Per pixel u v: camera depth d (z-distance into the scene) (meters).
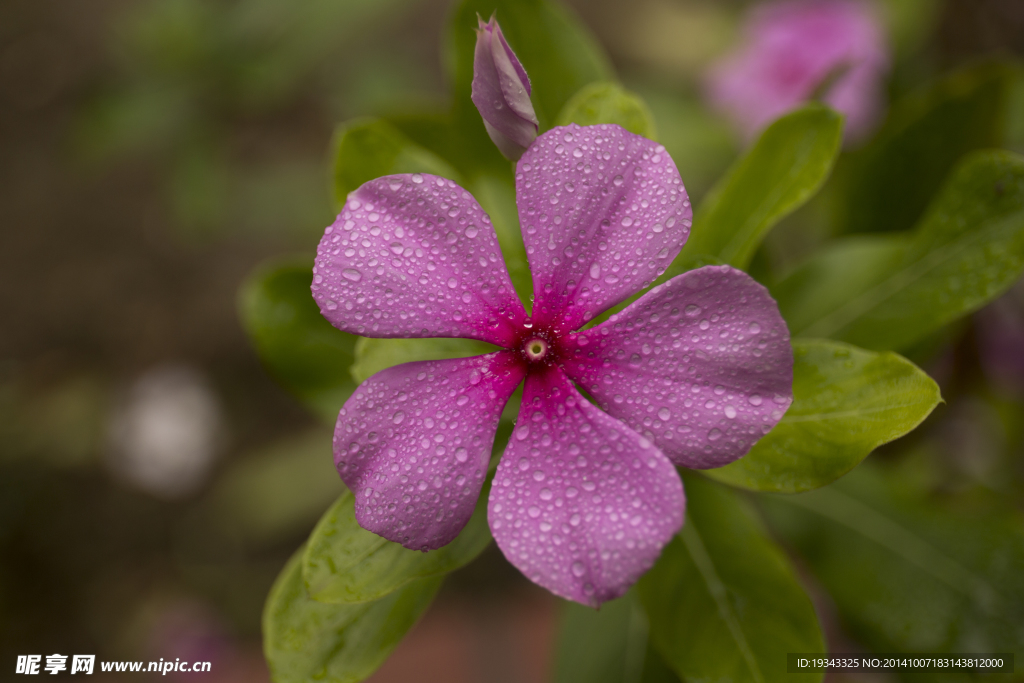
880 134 0.22
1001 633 0.20
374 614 0.18
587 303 0.16
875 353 0.17
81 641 0.48
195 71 0.43
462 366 0.16
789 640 0.18
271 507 0.47
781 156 0.19
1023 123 0.26
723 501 0.19
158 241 0.55
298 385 0.21
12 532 0.49
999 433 0.31
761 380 0.15
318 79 0.55
